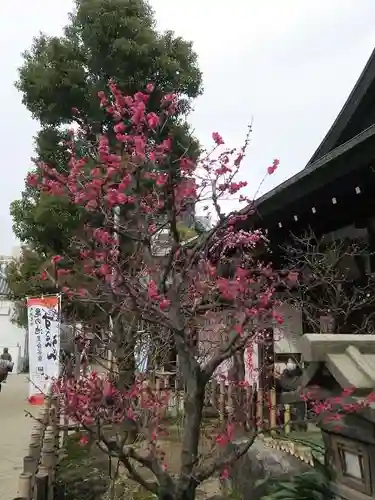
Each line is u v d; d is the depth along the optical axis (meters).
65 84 9.60
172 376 9.15
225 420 6.74
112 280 4.15
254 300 3.72
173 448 7.07
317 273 7.29
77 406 3.88
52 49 10.10
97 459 7.25
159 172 3.89
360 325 7.17
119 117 4.32
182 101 8.44
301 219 6.98
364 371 2.58
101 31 9.62
